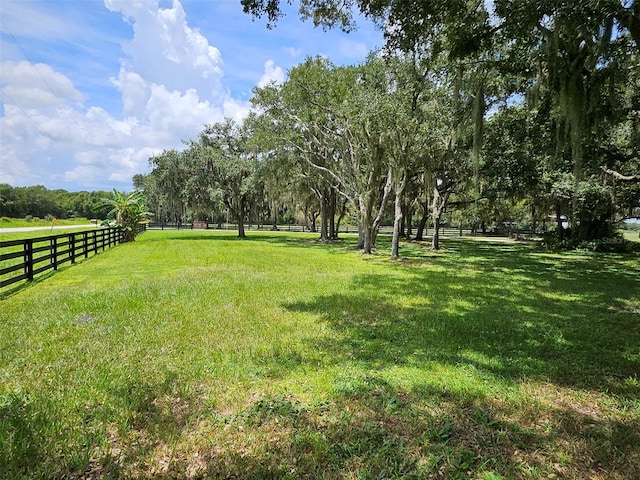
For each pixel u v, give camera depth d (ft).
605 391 10.66
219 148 83.51
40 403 9.27
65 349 13.04
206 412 9.16
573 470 7.24
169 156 85.76
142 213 73.10
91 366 11.65
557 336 15.69
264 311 18.90
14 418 8.46
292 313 18.66
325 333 15.55
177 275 30.66
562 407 9.71
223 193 80.48
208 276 30.30
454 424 8.77
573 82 18.78
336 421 8.82
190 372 11.36
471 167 54.90
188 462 7.37
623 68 21.94
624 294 25.63
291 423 8.71
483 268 40.32
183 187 86.69
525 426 8.79
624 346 14.52
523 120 38.47
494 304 22.03
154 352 12.95
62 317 16.94
